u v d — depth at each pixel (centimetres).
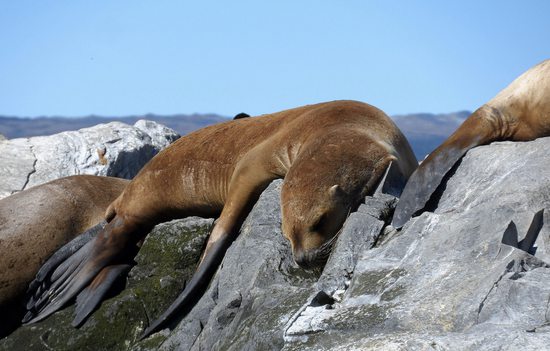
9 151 3209
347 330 1439
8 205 2622
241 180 2169
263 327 1609
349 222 1770
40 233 2566
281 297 1739
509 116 1872
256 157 2166
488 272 1416
